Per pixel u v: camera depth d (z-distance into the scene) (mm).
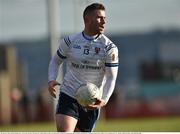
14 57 107125
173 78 124688
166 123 75688
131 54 132125
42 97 97375
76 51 25922
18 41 132875
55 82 26156
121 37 133500
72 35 26172
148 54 132625
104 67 26000
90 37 25859
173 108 100750
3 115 96438
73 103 25969
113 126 70500
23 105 97188
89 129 26688
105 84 25859
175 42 133500
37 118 97188
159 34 135125
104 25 25641
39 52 130250
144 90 110062
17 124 95500
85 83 25875
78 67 25984
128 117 98875
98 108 25875
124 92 110438
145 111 99750
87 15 25641
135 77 129000
